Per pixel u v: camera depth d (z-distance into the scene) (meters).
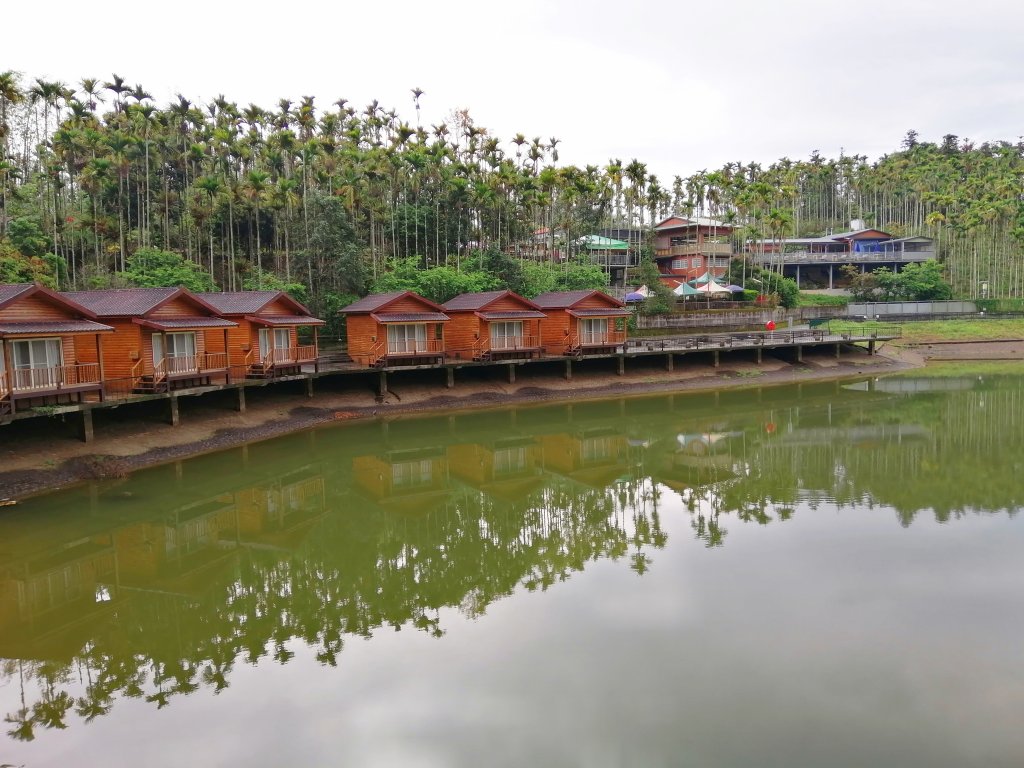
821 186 130.50
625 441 35.59
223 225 58.88
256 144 65.31
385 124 75.56
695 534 20.98
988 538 19.77
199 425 31.98
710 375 54.22
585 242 76.69
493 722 11.80
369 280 52.97
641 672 13.20
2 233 49.69
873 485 25.97
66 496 23.72
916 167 115.88
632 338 61.06
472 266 59.31
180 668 13.98
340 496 26.42
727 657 13.66
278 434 34.34
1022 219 90.94
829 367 59.38
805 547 19.47
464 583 17.97
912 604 15.71
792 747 10.93
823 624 14.91
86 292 33.03
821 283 98.38
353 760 10.93
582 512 24.14
